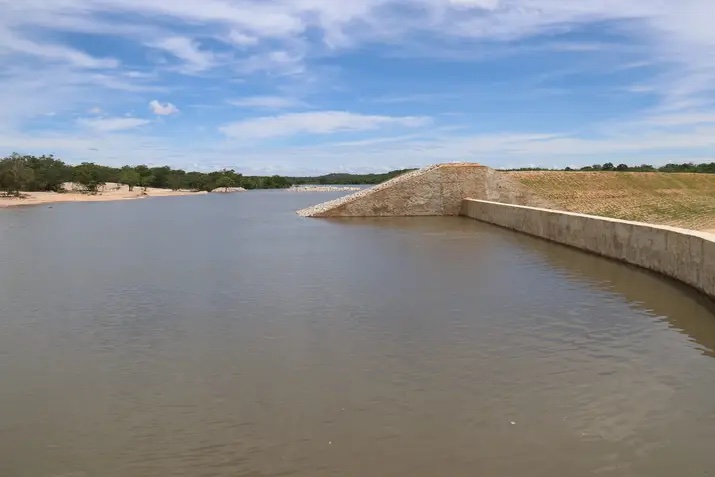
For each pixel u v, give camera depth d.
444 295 11.93
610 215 42.84
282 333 9.23
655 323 9.38
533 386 6.73
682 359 7.60
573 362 7.54
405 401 6.38
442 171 36.91
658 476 4.79
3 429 5.88
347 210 37.34
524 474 4.85
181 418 6.07
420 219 34.31
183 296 12.29
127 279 14.52
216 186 144.62
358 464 5.05
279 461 5.13
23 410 6.35
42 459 5.25
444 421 5.86
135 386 7.01
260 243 23.02
